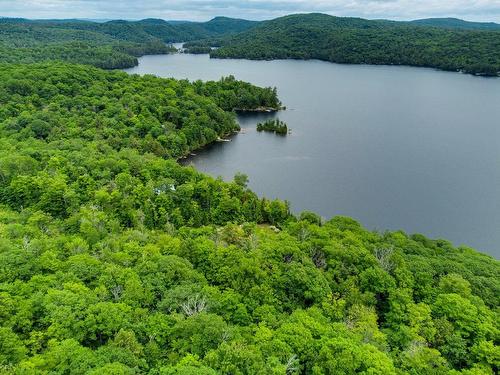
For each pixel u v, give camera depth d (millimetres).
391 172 150125
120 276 53594
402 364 47625
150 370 39281
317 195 131875
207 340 43812
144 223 89812
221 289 57625
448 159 162375
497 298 62156
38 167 100812
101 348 40844
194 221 96875
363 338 49969
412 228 112938
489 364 49781
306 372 43969
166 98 197500
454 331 54188
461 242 106188
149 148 150000
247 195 109125
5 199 88500
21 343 40750
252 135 199875
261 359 41844
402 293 60062
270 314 52000
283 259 65438
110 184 99062
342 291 61562
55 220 81375
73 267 55000
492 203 125812
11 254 54812
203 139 182625
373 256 67875
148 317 47344
